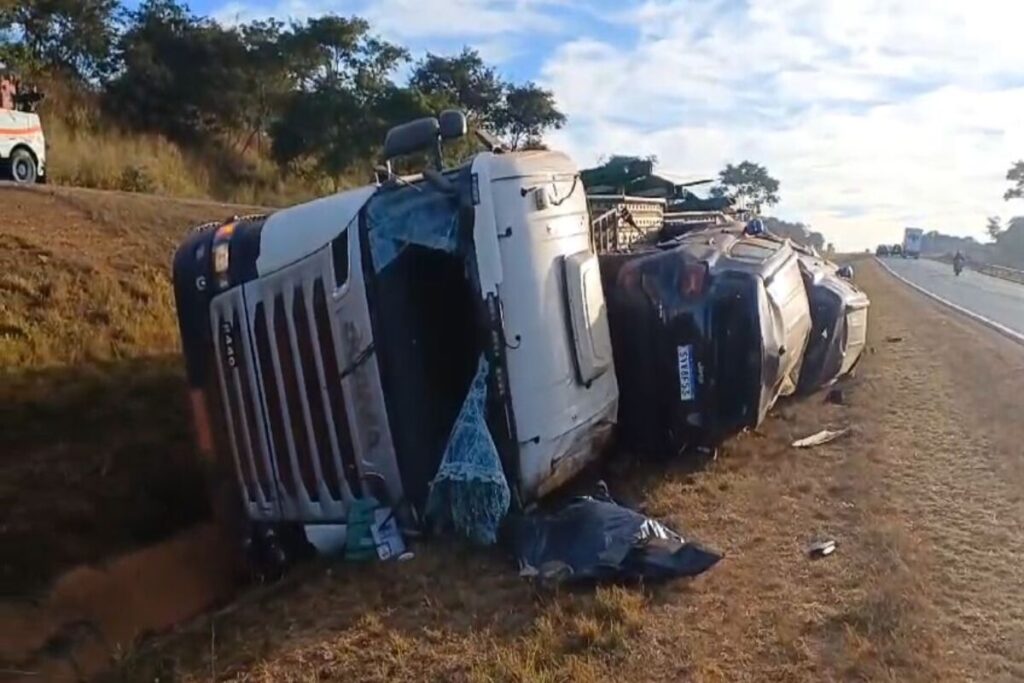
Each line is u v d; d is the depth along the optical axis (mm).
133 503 8055
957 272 55250
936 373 14078
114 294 11453
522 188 6543
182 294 6789
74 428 8805
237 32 35094
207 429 6848
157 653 5262
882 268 66000
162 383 9953
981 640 4906
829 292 12406
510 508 6332
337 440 6469
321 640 5133
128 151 25203
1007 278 54219
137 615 6348
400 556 6246
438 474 6270
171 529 8023
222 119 34281
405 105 37750
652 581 5703
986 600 5414
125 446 8734
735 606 5352
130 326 10852
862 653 4723
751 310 7980
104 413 9133
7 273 11039
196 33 33906
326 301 6395
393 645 5004
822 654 4762
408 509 6465
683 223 13336
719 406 8062
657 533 6012
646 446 8266
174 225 14727
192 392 6852
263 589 6246
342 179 36656
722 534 6609
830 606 5340
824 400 11781
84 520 7605
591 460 7434
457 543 6344
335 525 6543
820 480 7945
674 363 8008
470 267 6320
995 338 19547
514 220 6426
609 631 4984
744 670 4633
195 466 8633
